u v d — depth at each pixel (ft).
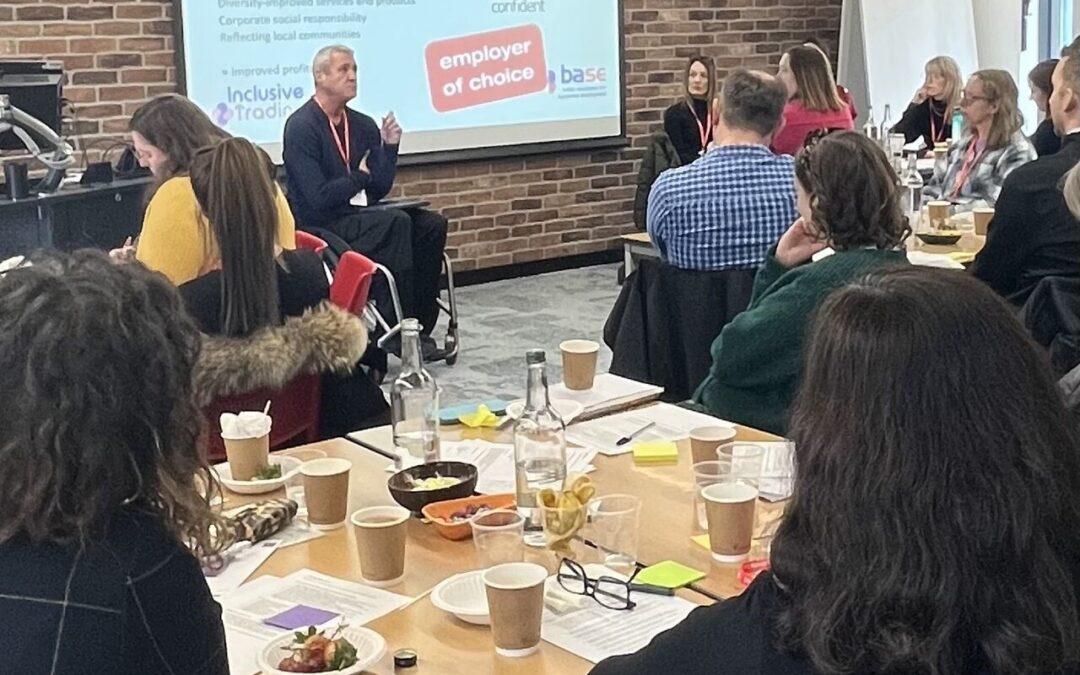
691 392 11.91
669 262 11.98
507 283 23.99
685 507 6.67
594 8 24.43
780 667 3.51
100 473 4.09
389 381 17.12
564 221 24.91
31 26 18.56
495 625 5.05
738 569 5.87
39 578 4.08
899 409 3.34
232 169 8.93
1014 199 11.76
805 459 3.48
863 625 3.34
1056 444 3.37
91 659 4.04
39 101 14.24
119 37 19.34
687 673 3.64
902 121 22.76
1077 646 3.33
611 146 25.02
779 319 8.58
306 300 9.66
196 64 20.07
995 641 3.28
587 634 5.24
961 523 3.28
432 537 6.42
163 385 4.24
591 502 6.34
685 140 22.54
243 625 5.42
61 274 4.21
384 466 7.52
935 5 26.61
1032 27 28.84
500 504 6.60
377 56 21.93
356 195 17.72
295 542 6.40
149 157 11.39
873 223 8.45
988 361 3.35
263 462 7.19
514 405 8.36
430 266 18.38
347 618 5.45
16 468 4.04
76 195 14.06
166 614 4.19
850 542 3.36
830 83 17.37
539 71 23.89
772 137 11.95
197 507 4.47
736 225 11.53
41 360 4.02
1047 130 18.45
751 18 26.89
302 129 17.29
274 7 20.67
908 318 3.39
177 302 4.44
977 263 12.27
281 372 8.99
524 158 24.11
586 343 8.70
